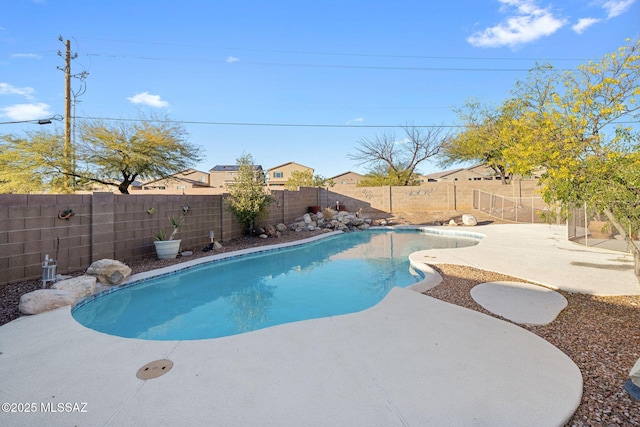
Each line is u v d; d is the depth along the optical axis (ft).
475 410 7.71
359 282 24.68
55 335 12.54
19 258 19.57
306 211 65.26
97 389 8.80
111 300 19.98
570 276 21.29
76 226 22.72
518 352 10.70
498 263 25.85
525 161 17.81
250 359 10.41
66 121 50.47
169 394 8.52
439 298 17.24
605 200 13.07
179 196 32.24
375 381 8.99
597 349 11.06
